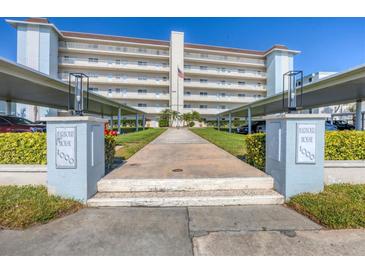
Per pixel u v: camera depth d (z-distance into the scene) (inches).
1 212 118.3
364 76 329.4
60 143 140.6
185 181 160.7
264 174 175.9
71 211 129.7
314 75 1464.1
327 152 186.7
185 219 121.4
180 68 1669.5
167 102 1718.8
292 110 161.9
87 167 141.6
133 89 1653.5
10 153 185.5
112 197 145.8
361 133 188.5
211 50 1772.9
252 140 215.5
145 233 106.1
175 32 1665.8
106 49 1578.5
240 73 1845.5
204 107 1796.3
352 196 139.3
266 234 104.9
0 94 502.3
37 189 153.9
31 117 1195.9
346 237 101.3
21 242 98.0
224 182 161.6
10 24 1259.8
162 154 295.0
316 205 126.0
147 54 1640.0
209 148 360.2
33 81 365.1
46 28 1305.4
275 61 1756.9
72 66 1501.0
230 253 91.3
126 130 1152.2
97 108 844.0
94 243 97.7
